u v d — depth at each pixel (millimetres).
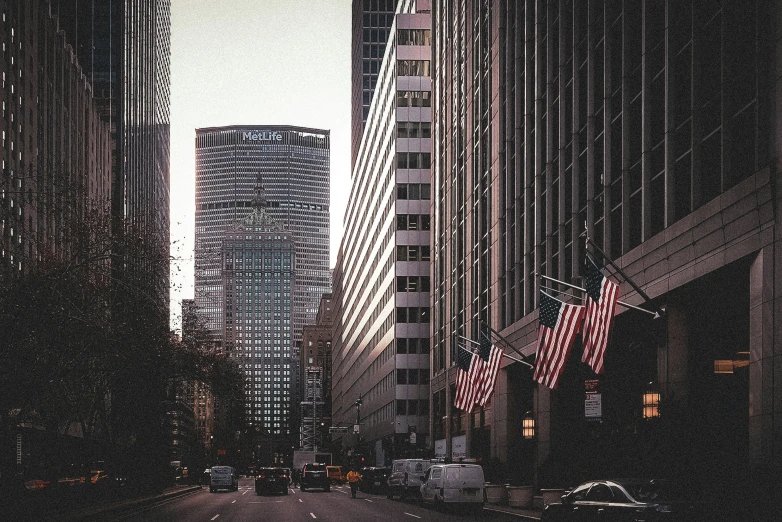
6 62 68188
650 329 33094
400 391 99812
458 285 67625
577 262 40250
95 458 77250
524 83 51125
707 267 27406
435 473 38375
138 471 58906
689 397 28859
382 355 112750
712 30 28109
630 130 34812
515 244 51375
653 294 31359
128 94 127438
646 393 32031
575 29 41500
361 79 188875
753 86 25469
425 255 102000
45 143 80188
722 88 26812
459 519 32969
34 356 31094
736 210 25625
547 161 45188
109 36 124188
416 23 104375
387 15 190875
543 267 46219
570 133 42719
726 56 26797
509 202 52938
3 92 67250
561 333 33312
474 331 61750
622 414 36438
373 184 126062
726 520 17828
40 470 66688
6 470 32375
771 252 23781
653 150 32469
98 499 49625
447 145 74375
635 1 34812
